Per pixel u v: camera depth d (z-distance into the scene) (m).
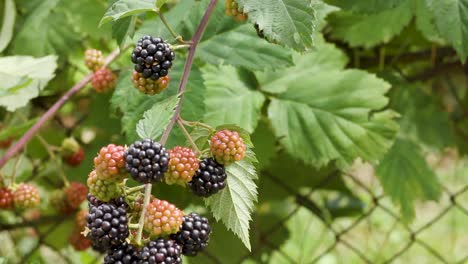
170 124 0.53
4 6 0.83
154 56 0.54
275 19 0.54
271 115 0.76
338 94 0.76
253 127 0.74
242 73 0.77
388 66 0.93
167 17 0.70
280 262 1.31
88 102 0.94
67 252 1.02
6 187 0.74
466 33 0.65
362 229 1.49
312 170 0.95
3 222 1.00
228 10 0.58
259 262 1.08
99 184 0.51
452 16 0.65
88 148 0.89
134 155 0.49
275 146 0.82
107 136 0.87
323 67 0.78
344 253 1.44
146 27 0.70
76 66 0.87
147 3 0.56
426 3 0.66
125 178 0.51
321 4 0.73
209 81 0.76
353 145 0.75
